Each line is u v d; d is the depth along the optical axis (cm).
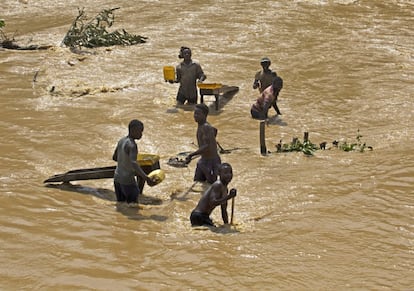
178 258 1656
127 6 5828
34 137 2630
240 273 1585
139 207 2014
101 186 2198
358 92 3356
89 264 1612
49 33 4822
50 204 1991
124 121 2877
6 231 1780
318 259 1670
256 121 2953
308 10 5428
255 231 1841
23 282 1520
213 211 2003
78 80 3553
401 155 2486
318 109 3116
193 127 2847
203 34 4672
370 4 5641
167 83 3525
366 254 1706
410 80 3544
